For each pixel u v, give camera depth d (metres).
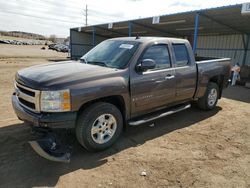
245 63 18.27
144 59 4.28
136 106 4.20
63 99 3.22
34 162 3.41
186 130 4.94
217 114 6.20
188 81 5.23
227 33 19.22
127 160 3.60
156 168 3.40
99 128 3.71
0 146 3.83
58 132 3.88
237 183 3.11
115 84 3.73
